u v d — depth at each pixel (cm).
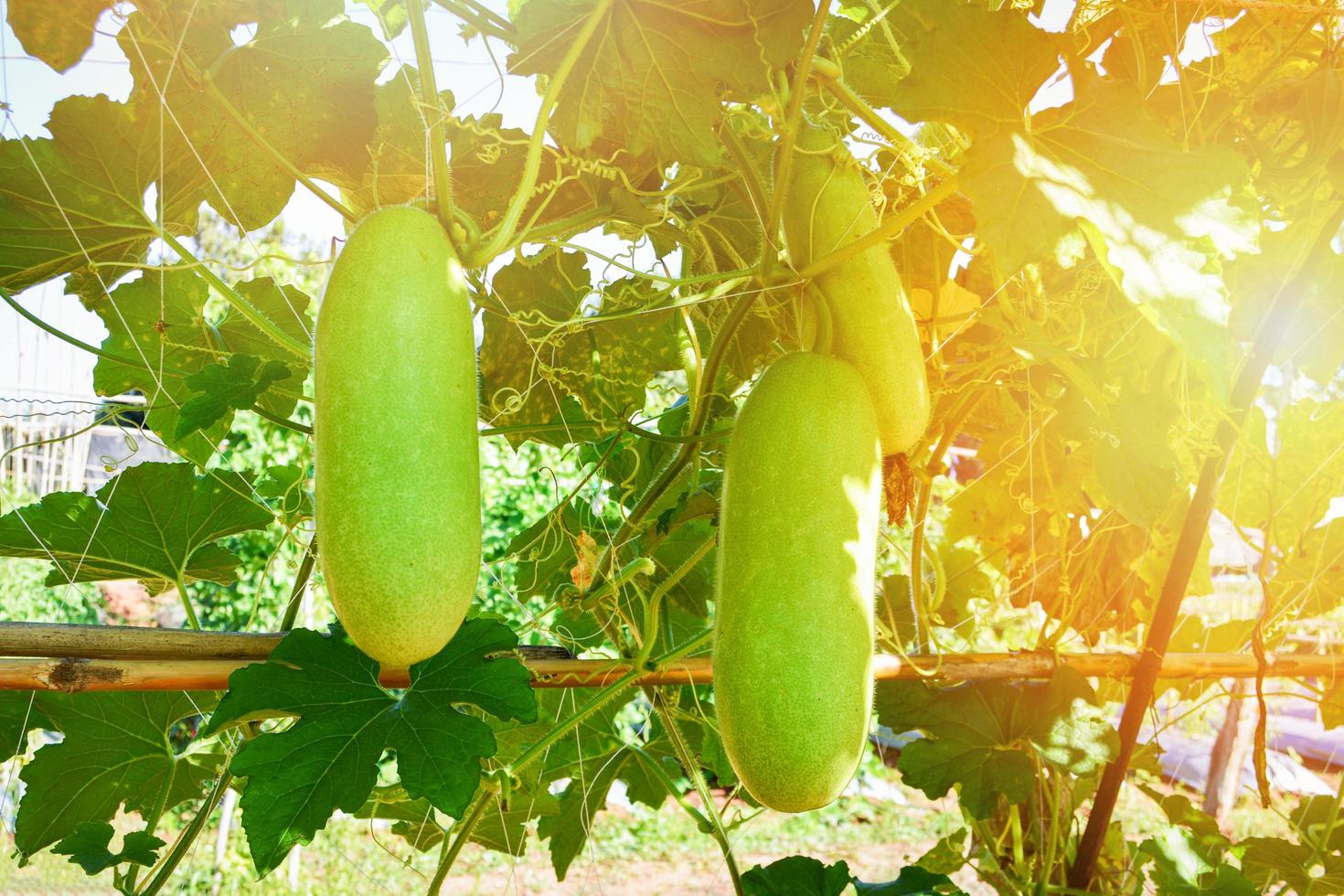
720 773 202
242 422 867
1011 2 158
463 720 129
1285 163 171
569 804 215
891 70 171
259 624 863
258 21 138
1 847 530
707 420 170
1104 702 238
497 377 184
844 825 870
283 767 123
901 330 130
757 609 113
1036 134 117
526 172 109
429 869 723
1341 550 216
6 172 139
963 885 376
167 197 153
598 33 128
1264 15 170
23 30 131
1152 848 199
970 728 187
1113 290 169
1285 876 215
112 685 119
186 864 658
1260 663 183
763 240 132
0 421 158
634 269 160
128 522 161
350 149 152
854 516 117
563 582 221
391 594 93
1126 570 207
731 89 129
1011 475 202
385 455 93
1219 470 166
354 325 96
